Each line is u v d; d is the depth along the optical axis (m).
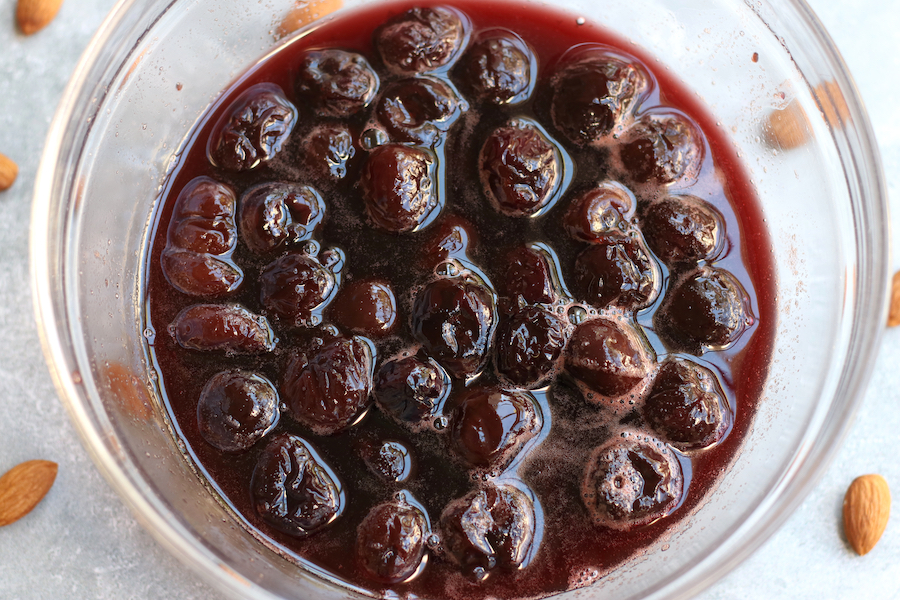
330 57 0.36
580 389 0.34
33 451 0.38
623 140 0.36
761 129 0.37
